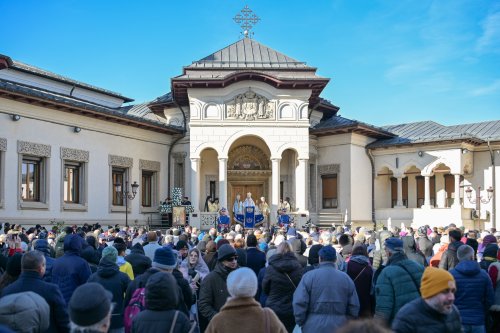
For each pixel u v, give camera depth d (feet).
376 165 122.52
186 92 111.75
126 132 107.86
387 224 117.80
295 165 115.55
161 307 17.43
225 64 116.26
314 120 124.88
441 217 110.73
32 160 90.79
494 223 111.45
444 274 17.38
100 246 46.14
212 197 118.83
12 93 82.79
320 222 117.19
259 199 122.21
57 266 27.30
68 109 93.86
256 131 109.70
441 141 111.55
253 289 17.80
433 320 17.40
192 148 109.19
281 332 17.60
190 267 32.81
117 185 99.55
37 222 89.25
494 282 29.89
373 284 28.60
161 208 110.63
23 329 17.83
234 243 37.99
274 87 110.42
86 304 14.30
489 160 113.39
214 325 17.49
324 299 23.49
